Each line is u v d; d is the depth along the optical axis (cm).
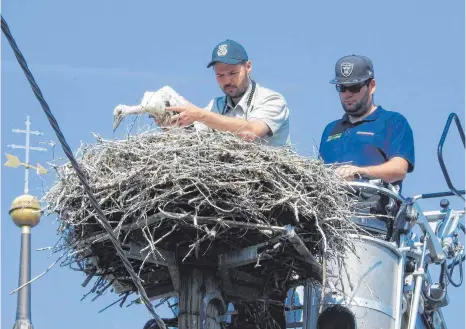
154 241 2383
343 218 2383
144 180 2270
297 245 2344
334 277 2483
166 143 2309
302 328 2530
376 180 2566
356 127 2703
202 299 2419
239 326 2570
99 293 2519
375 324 2516
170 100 2488
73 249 2412
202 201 2256
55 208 2334
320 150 2722
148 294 2502
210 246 2397
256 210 2288
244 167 2275
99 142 2336
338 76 2700
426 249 2684
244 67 2631
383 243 2550
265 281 2494
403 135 2673
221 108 2653
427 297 2728
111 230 2195
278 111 2605
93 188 2295
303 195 2302
